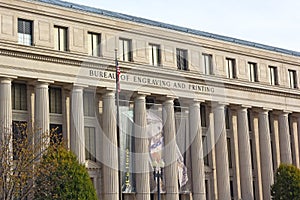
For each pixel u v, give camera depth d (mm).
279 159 88688
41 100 62000
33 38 63094
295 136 91938
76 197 54875
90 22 67750
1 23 60719
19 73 60594
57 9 65188
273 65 88812
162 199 72125
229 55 82750
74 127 64062
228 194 77938
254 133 86688
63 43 65812
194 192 74375
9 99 59844
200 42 78812
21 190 51406
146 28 72250
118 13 74938
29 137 57406
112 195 66000
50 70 62906
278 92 87375
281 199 77625
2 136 57219
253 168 85812
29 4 63062
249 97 83375
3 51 59750
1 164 50438
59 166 54594
